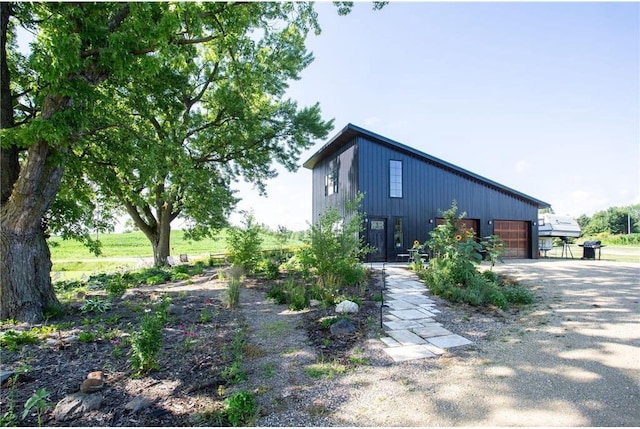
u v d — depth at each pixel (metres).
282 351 4.07
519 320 5.13
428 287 7.75
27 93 7.02
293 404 2.84
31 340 4.30
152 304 6.38
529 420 2.52
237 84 12.52
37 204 5.55
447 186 14.41
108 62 5.44
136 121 10.23
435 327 4.93
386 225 13.23
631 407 2.66
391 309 5.93
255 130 13.66
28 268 5.54
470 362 3.64
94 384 2.97
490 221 15.24
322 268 7.70
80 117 5.63
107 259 21.62
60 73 4.77
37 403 2.57
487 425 2.47
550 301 6.23
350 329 4.74
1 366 3.54
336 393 3.02
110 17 5.89
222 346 4.14
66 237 7.70
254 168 16.12
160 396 2.93
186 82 11.24
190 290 8.02
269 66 13.51
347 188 13.99
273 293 6.98
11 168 5.98
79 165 7.32
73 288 8.70
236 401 2.64
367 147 13.19
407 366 3.58
